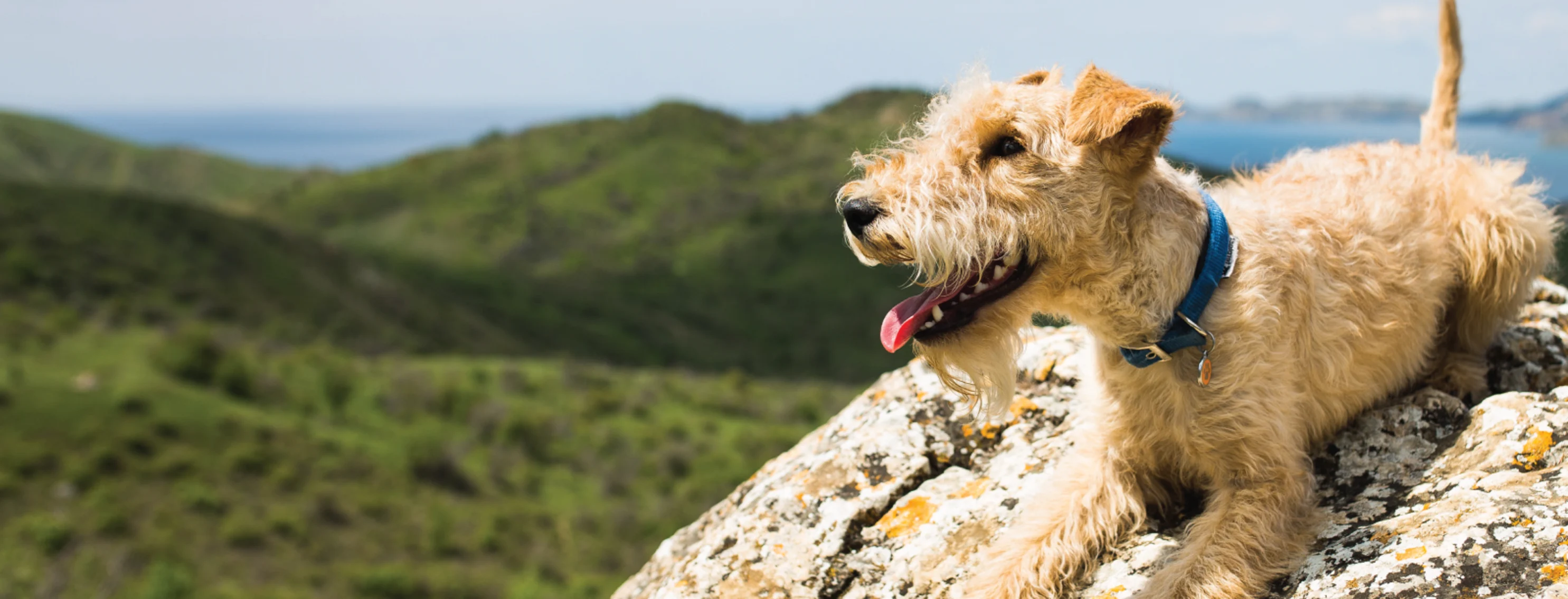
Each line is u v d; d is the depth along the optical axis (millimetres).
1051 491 3682
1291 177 4117
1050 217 3258
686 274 171125
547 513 70875
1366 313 3604
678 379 103312
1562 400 3311
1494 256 3926
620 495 75125
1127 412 3529
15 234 102188
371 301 126500
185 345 81312
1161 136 3119
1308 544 3146
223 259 119000
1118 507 3562
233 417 75188
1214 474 3426
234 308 105438
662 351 139250
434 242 183750
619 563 64188
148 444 66875
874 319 156750
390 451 76062
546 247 180250
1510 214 3916
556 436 83312
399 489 70438
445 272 166750
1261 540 3139
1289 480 3252
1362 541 2975
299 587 53938
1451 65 4598
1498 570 2578
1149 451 3572
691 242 182250
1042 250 3318
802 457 4504
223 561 55719
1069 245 3271
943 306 3508
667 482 77000
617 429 86000
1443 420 3516
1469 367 4094
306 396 83938
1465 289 4055
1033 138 3273
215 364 81438
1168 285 3229
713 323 154375
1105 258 3260
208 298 105188
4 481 58281
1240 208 3553
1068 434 4137
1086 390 3768
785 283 169250
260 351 91625
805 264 174625
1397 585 2684
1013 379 3562
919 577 3586
